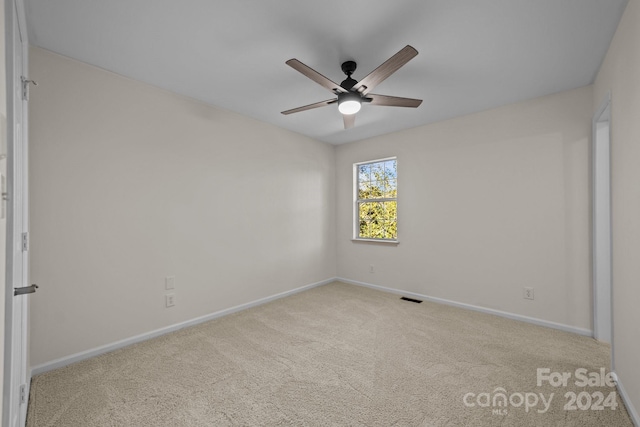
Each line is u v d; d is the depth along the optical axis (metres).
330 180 4.81
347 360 2.28
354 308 3.52
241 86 2.74
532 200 3.04
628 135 1.72
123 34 1.97
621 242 1.84
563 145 2.86
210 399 1.81
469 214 3.47
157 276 2.73
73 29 1.91
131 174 2.57
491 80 2.62
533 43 2.07
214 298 3.19
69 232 2.23
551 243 2.93
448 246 3.64
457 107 3.26
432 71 2.46
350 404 1.76
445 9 1.73
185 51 2.18
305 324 3.02
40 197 2.10
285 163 4.05
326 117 3.58
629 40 1.67
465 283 3.50
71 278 2.24
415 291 3.95
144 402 1.78
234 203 3.40
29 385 1.90
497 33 1.95
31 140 2.06
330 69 2.41
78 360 2.25
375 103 2.43
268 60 2.29
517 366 2.18
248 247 3.55
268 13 1.77
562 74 2.52
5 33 1.07
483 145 3.36
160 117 2.76
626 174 1.75
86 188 2.32
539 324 2.98
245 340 2.64
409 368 2.16
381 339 2.65
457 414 1.67
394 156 4.17
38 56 2.10
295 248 4.18
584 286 2.76
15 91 1.26
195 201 3.03
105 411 1.70
